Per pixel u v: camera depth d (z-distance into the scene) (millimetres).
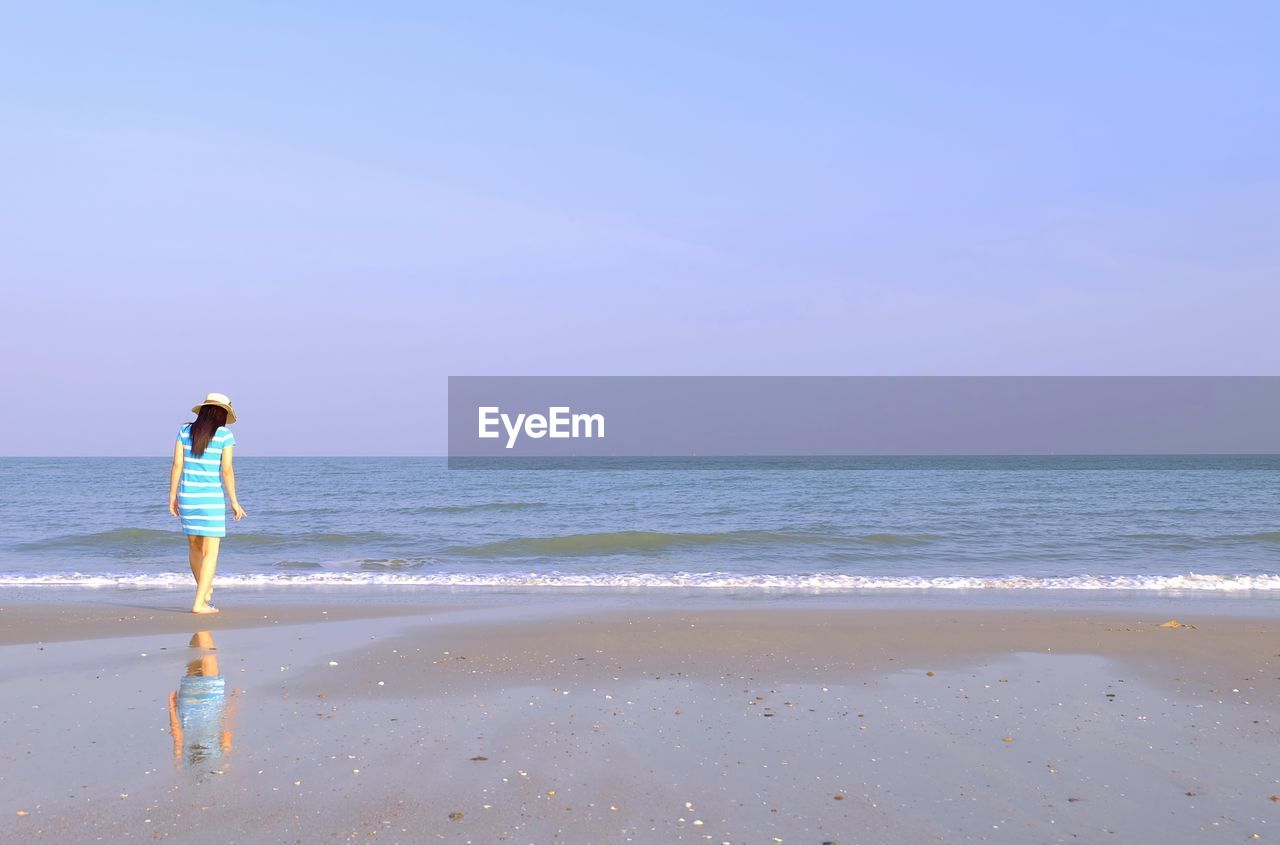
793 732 4621
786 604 10008
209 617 8195
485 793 3682
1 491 39094
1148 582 12422
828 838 3291
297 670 5914
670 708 5074
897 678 5895
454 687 5504
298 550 17406
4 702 5035
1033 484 43031
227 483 8508
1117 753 4316
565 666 6133
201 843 3160
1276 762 4211
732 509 28016
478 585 12211
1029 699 5359
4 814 3395
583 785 3797
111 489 40875
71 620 7961
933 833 3350
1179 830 3396
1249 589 11969
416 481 48594
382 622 7988
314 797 3607
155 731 4488
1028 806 3625
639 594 11211
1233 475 55562
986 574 13930
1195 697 5441
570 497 34062
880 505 29375
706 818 3461
